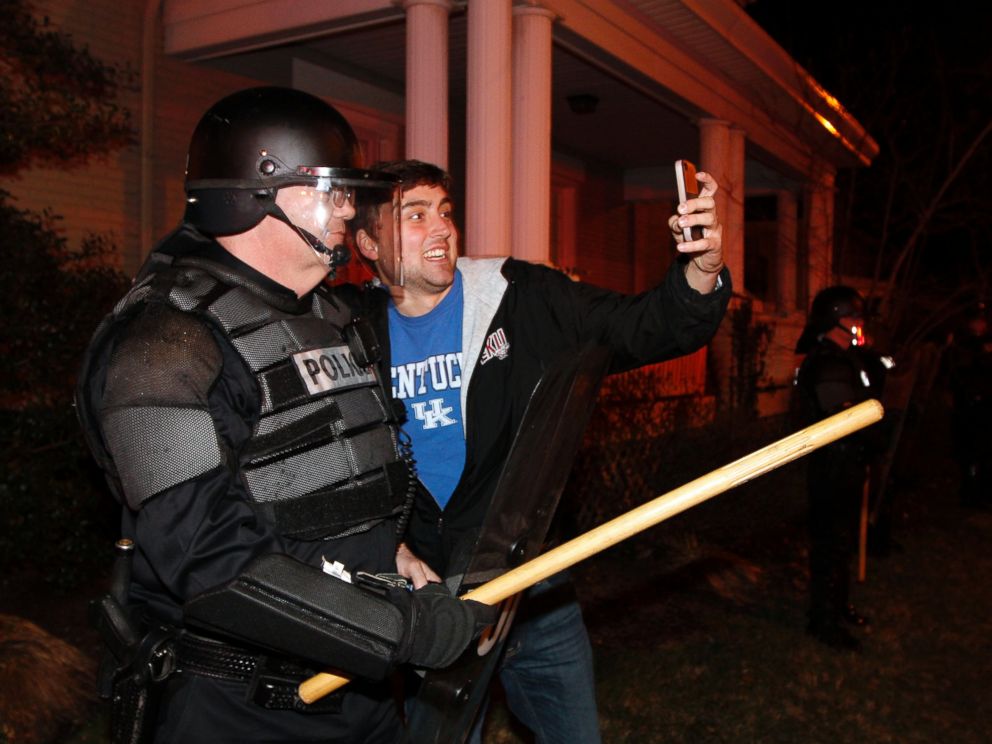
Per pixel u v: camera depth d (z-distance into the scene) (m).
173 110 7.55
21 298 4.74
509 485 2.01
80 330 4.94
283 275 1.69
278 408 1.58
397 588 1.55
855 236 14.27
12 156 5.67
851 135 11.79
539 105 6.45
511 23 6.18
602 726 3.81
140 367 1.46
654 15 7.82
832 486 4.70
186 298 1.55
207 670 1.60
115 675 1.63
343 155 1.69
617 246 13.93
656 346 2.17
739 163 10.14
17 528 4.58
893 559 6.55
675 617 5.14
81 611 4.70
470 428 2.29
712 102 9.36
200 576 1.43
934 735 3.89
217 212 1.63
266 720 1.63
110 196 7.14
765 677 4.36
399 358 2.36
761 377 10.44
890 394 5.94
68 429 4.79
